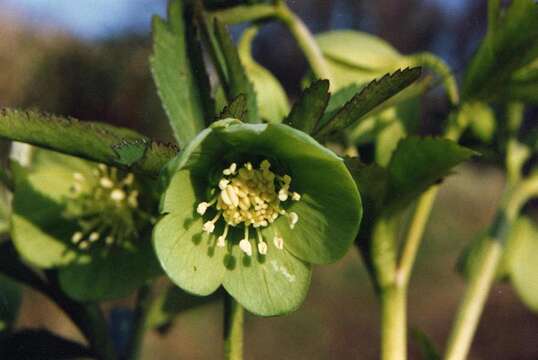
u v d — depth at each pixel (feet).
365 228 1.30
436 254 7.22
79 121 1.12
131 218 1.31
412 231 1.36
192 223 1.16
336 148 1.44
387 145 1.42
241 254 1.18
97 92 5.42
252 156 1.18
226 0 1.36
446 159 1.24
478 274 1.46
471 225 7.93
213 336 4.93
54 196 1.32
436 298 6.69
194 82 1.23
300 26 1.38
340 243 1.16
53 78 5.60
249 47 1.40
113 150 1.12
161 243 1.13
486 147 1.51
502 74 1.35
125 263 1.30
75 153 1.15
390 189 1.29
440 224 7.70
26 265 1.33
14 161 1.33
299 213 1.17
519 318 6.32
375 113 1.28
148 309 1.39
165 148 1.11
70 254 1.31
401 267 1.36
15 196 1.31
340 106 1.21
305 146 1.12
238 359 1.20
